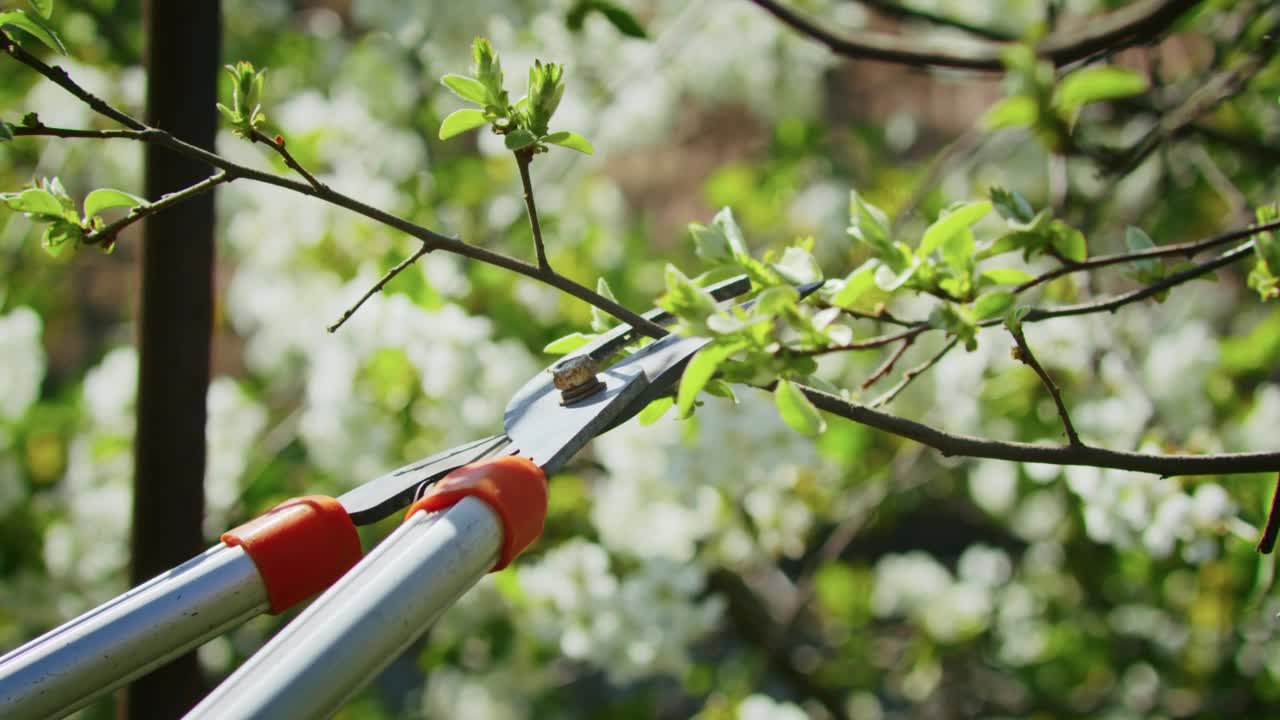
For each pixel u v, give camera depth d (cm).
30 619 261
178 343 132
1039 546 285
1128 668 293
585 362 93
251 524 83
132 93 270
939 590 305
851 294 102
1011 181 291
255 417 267
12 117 268
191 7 129
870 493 254
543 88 90
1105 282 248
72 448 270
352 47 296
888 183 302
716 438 221
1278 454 99
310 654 62
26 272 296
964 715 306
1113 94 134
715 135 425
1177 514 176
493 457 91
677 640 230
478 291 248
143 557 134
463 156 270
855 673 300
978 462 247
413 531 73
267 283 236
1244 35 171
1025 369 214
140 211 91
